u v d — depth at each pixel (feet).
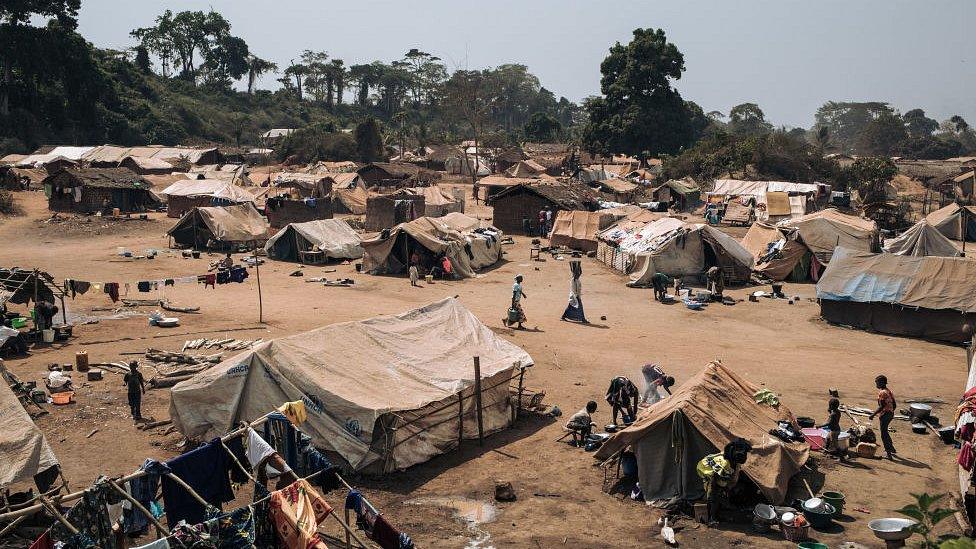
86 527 36.52
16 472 44.91
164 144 458.91
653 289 140.87
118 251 165.89
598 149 433.89
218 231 169.27
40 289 98.89
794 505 54.39
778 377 87.71
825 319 117.08
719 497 53.06
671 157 385.50
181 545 34.86
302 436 47.29
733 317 119.96
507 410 72.08
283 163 404.98
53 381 76.69
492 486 58.23
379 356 67.00
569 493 57.26
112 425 68.03
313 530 37.06
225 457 43.93
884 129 637.71
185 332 101.45
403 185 304.91
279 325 106.52
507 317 111.86
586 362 92.48
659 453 55.77
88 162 329.11
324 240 162.71
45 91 401.70
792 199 238.89
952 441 67.51
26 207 228.84
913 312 108.47
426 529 50.98
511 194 216.74
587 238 182.70
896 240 146.20
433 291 135.54
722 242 144.36
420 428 62.49
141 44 644.27
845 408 76.18
